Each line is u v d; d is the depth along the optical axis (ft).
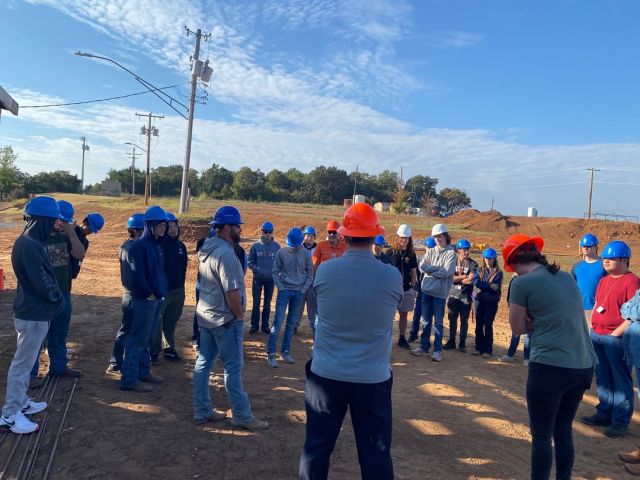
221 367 22.25
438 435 16.67
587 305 20.13
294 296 23.50
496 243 97.55
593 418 18.35
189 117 97.86
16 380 14.43
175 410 16.88
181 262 22.72
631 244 107.34
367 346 9.81
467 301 27.99
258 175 330.95
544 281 11.77
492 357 27.32
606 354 17.47
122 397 17.66
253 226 105.29
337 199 309.22
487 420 18.12
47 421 15.43
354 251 10.24
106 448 13.97
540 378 11.62
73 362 21.40
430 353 27.40
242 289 15.17
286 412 17.43
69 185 277.23
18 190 209.05
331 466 13.99
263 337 28.50
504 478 14.01
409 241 27.22
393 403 19.38
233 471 13.29
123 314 19.79
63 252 18.84
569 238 113.91
